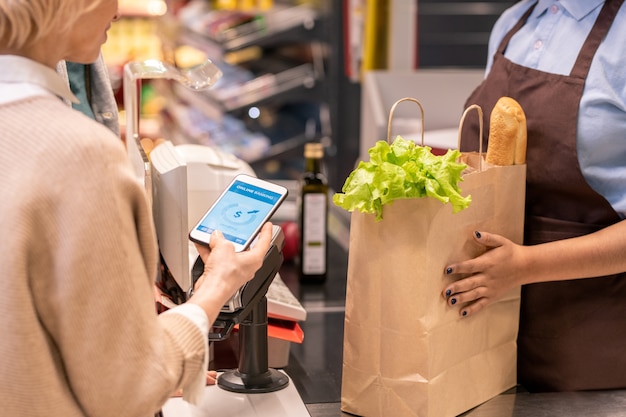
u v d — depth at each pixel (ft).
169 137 16.28
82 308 3.48
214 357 6.04
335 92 14.07
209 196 6.32
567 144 5.43
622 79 5.27
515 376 5.56
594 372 5.69
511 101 5.31
